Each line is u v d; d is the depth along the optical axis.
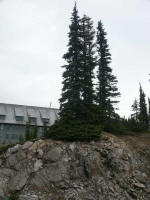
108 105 35.97
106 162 27.83
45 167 27.38
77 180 26.27
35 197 24.94
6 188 26.59
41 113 65.00
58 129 30.95
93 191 25.22
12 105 64.88
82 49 36.09
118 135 34.31
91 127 30.94
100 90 36.94
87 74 34.91
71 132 30.14
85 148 28.72
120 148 29.44
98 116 34.19
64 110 32.62
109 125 34.44
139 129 39.47
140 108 57.69
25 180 26.70
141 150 30.70
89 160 27.41
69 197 24.73
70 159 27.86
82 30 37.12
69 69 34.72
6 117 59.94
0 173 28.05
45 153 28.61
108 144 29.59
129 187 25.70
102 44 39.78
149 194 25.22
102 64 38.41
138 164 28.53
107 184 25.77
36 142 30.19
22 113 62.53
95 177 26.36
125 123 40.94
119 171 27.00
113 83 37.56
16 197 25.36
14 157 29.08
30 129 44.16
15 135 58.50
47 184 26.06
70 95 33.19
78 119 32.38
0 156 29.84
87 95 34.00
